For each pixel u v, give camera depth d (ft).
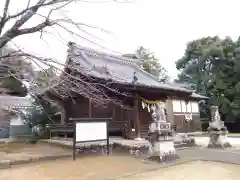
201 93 98.99
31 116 58.54
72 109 52.80
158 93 49.47
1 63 10.57
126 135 42.19
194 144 45.39
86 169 25.31
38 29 10.84
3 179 21.39
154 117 30.86
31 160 30.09
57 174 23.17
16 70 10.79
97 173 23.39
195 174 22.62
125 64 63.87
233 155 32.22
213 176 21.57
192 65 102.99
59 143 43.73
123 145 36.22
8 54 10.50
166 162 28.43
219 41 98.78
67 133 50.75
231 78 93.61
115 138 43.50
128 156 33.30
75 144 31.76
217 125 42.24
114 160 30.40
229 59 92.79
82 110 49.60
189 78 108.78
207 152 36.06
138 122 42.68
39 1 10.59
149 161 29.17
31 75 11.48
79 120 32.53
